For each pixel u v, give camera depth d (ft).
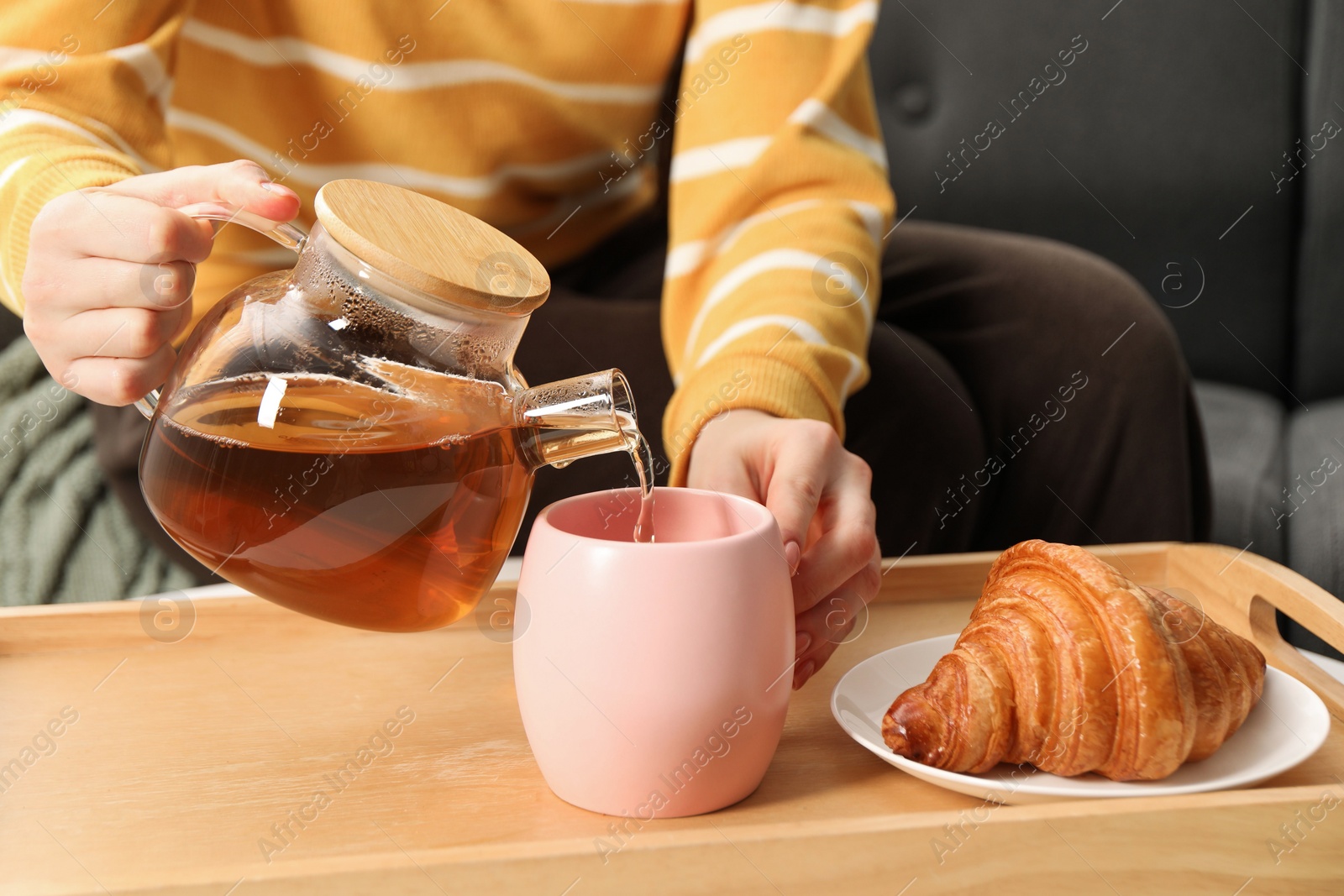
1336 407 6.46
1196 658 2.77
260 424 2.65
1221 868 2.66
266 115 3.99
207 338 2.74
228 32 3.78
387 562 2.69
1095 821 2.64
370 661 3.14
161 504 2.75
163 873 2.56
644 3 4.10
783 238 3.62
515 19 3.88
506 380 2.77
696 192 3.88
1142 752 2.71
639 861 2.59
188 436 2.69
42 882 2.55
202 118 3.96
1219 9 6.70
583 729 2.68
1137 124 6.82
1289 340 6.89
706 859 2.60
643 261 4.73
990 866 2.63
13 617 3.15
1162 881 2.65
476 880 2.58
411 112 3.96
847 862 2.61
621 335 3.95
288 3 3.76
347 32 3.79
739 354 3.34
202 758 2.85
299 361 2.66
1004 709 2.76
